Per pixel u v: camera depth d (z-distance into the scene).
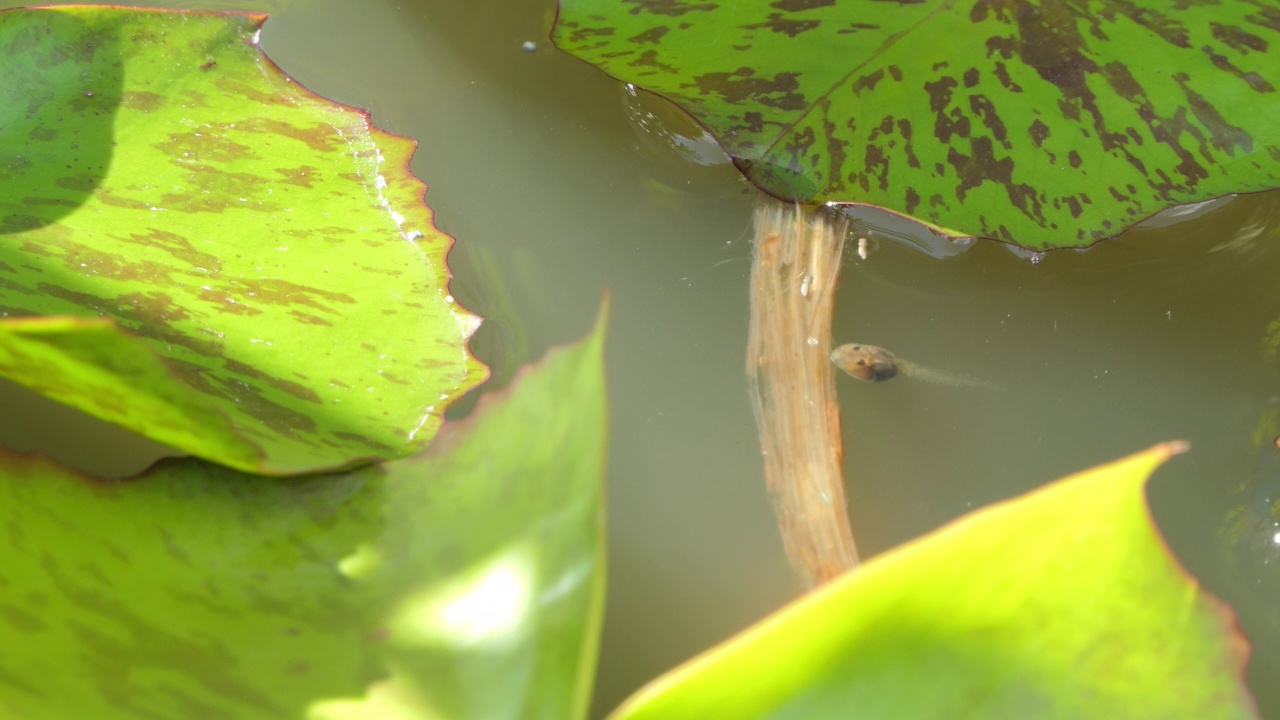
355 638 0.85
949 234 0.92
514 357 0.91
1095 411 0.91
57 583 0.86
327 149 0.92
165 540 0.86
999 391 0.91
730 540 0.90
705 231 0.93
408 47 0.95
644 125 0.94
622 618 0.89
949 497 0.90
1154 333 0.92
